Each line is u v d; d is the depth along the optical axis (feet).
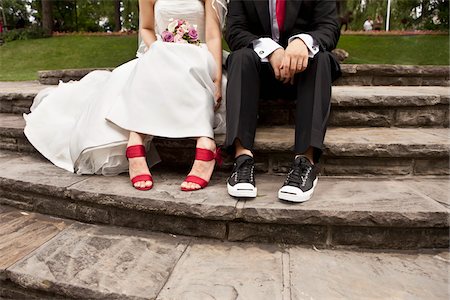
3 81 17.67
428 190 5.42
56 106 7.09
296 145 5.42
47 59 31.81
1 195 6.19
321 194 5.24
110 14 75.56
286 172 6.31
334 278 4.12
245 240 4.93
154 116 5.58
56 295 4.13
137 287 3.96
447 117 7.42
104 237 5.04
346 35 39.29
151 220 5.18
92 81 7.29
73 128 6.36
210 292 3.88
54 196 5.64
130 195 5.14
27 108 9.75
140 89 5.65
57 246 4.79
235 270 4.28
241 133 5.41
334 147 5.98
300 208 4.70
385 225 4.62
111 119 5.66
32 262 4.42
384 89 9.45
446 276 4.15
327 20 6.24
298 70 5.38
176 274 4.20
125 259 4.50
